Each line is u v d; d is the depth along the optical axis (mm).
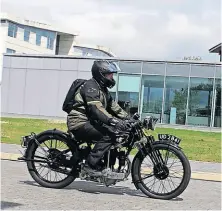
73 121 6852
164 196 6777
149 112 33031
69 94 6949
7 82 36906
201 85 31969
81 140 6941
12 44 69125
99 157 6695
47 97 35875
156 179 6961
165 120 32625
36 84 36156
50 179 7363
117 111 7086
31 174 7305
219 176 9328
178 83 32438
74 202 6246
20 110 36469
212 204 6676
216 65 31672
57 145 7156
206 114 31844
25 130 19859
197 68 32031
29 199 6277
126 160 6754
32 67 36250
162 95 32750
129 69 33375
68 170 7113
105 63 6848
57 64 35594
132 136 6730
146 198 6793
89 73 34750
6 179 7793
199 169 10344
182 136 22188
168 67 32594
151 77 33000
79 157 6980
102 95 6855
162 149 6758
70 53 78562
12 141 14352
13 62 36656
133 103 33281
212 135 24656
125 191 7309
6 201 6066
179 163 6844
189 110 32188
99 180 6766
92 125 6754
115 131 6641
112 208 6000
